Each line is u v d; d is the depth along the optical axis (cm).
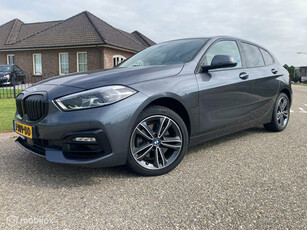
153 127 269
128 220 188
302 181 251
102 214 196
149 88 256
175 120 274
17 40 2353
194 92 288
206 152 343
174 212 198
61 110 233
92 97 231
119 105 236
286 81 451
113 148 235
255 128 488
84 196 224
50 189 237
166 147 273
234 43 377
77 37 2045
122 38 2262
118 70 282
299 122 554
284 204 209
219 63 292
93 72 287
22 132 272
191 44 340
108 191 233
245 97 358
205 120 304
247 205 208
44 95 244
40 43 2108
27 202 214
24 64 2212
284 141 395
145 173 262
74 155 237
